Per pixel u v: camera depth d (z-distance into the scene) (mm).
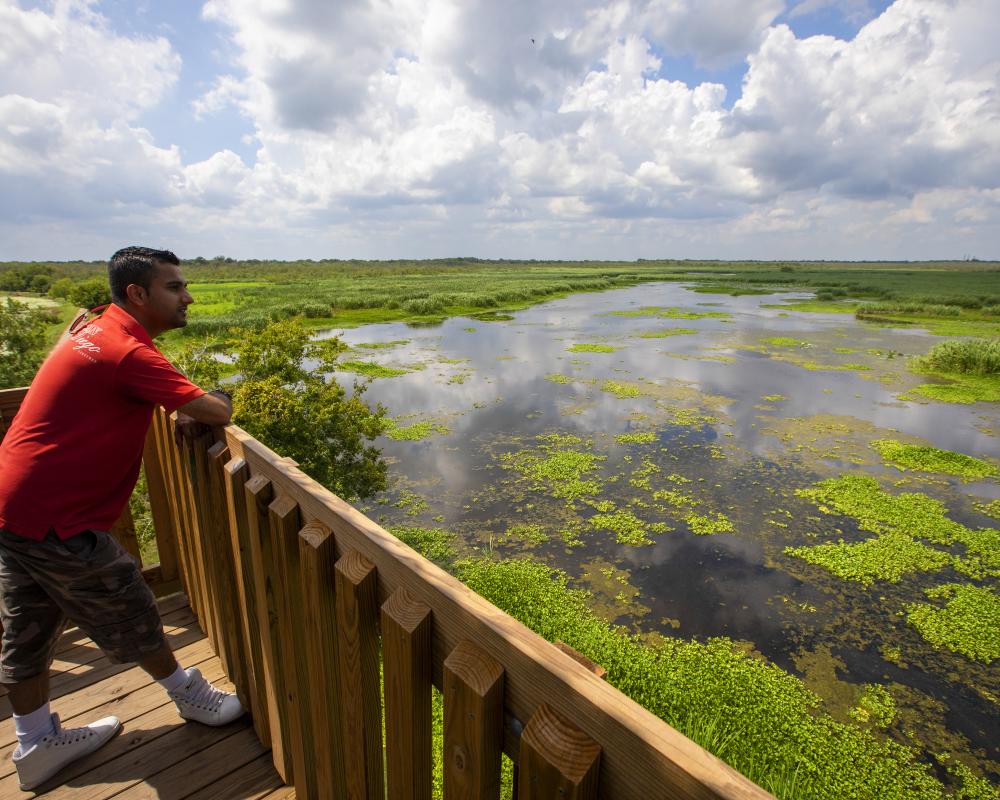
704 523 8180
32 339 13344
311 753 1660
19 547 1573
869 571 6996
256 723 1950
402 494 9164
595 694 724
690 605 6375
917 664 5512
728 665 5324
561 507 8734
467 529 8047
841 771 4207
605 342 25297
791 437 12148
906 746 4555
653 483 9695
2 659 1707
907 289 59844
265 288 62438
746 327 30844
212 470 1848
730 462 10664
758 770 4176
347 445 7148
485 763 896
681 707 4746
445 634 990
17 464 1562
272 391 6715
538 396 15469
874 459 10867
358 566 1191
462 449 11258
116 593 1703
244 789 1813
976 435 12438
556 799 741
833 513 8602
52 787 1796
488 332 28766
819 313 38719
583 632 5637
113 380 1604
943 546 7688
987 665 5496
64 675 2297
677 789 626
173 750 1947
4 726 2070
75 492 1598
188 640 2490
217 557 1940
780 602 6449
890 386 16938
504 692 869
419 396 15398
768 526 8195
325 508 1317
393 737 1154
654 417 13539
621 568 7082
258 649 1818
